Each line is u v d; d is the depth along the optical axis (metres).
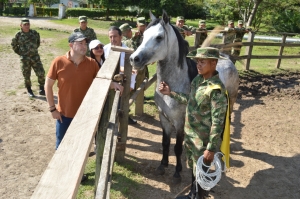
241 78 8.71
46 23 25.14
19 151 4.11
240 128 5.33
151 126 5.29
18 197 3.15
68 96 2.97
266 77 8.94
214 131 2.37
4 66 8.96
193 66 3.37
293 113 6.12
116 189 3.31
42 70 6.37
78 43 2.81
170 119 3.31
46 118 5.31
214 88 2.38
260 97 7.11
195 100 2.56
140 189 3.37
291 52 14.80
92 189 3.27
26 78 6.23
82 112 1.82
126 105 3.66
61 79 2.93
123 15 36.00
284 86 8.05
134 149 4.38
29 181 3.44
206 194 2.97
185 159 4.13
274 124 5.53
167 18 3.01
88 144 1.42
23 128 4.85
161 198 3.24
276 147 4.62
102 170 2.09
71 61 2.92
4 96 6.31
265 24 21.86
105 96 2.12
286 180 3.72
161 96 3.27
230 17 21.97
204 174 2.46
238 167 3.99
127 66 3.54
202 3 25.48
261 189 3.51
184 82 3.23
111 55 3.44
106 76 2.60
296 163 4.14
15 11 34.00
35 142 4.40
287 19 22.30
